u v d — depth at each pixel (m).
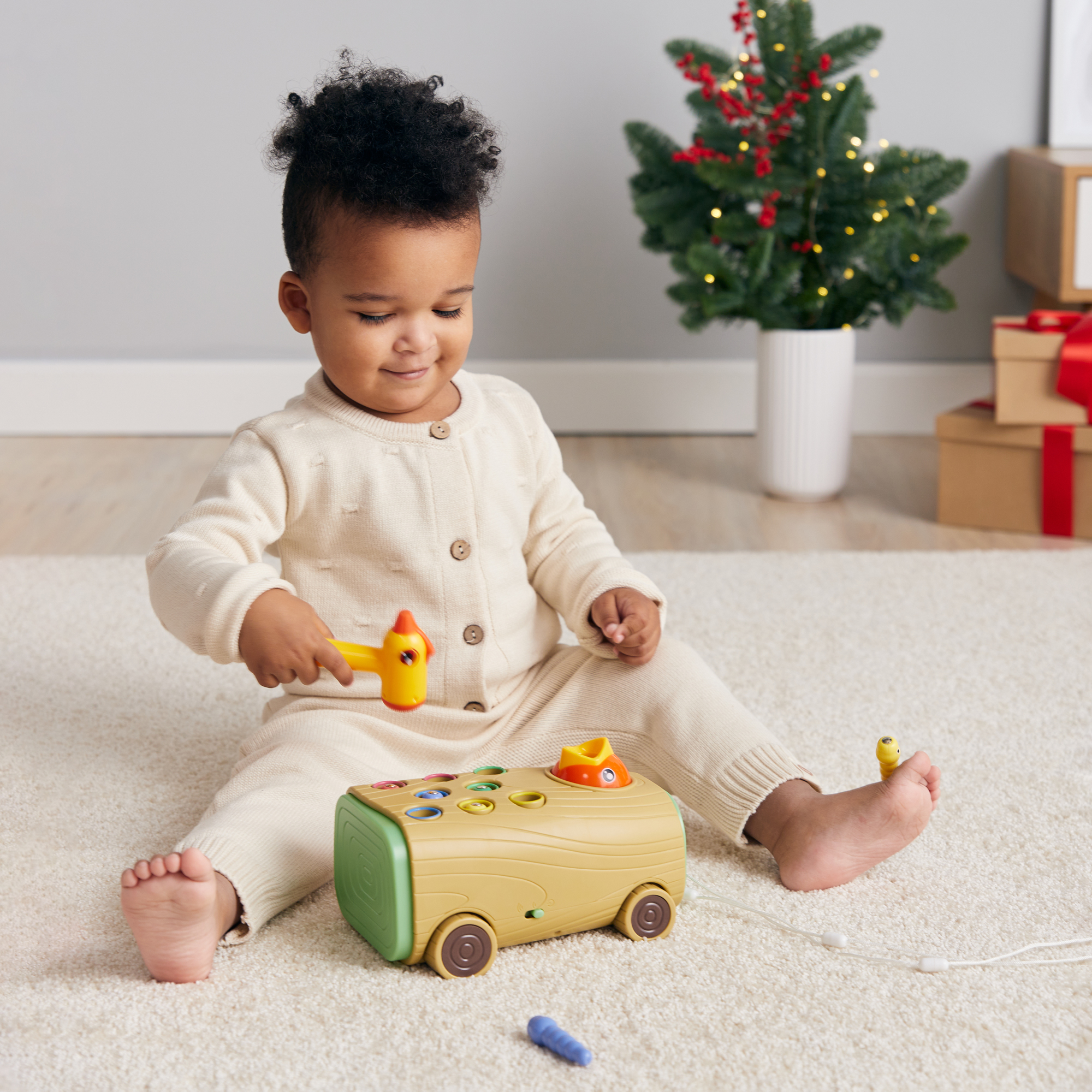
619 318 2.55
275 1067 0.72
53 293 2.52
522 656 1.04
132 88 2.43
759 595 1.63
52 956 0.83
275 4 2.39
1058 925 0.87
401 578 0.99
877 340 2.55
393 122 0.89
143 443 2.50
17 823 1.03
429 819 0.80
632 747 1.01
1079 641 1.46
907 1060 0.73
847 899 0.91
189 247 2.50
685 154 1.95
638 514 2.07
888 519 2.03
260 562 0.94
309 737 0.95
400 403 0.97
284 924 0.88
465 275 0.93
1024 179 2.30
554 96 2.44
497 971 0.81
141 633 1.50
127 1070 0.71
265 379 2.54
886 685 1.33
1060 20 2.37
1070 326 1.89
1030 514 1.94
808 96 1.96
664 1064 0.72
